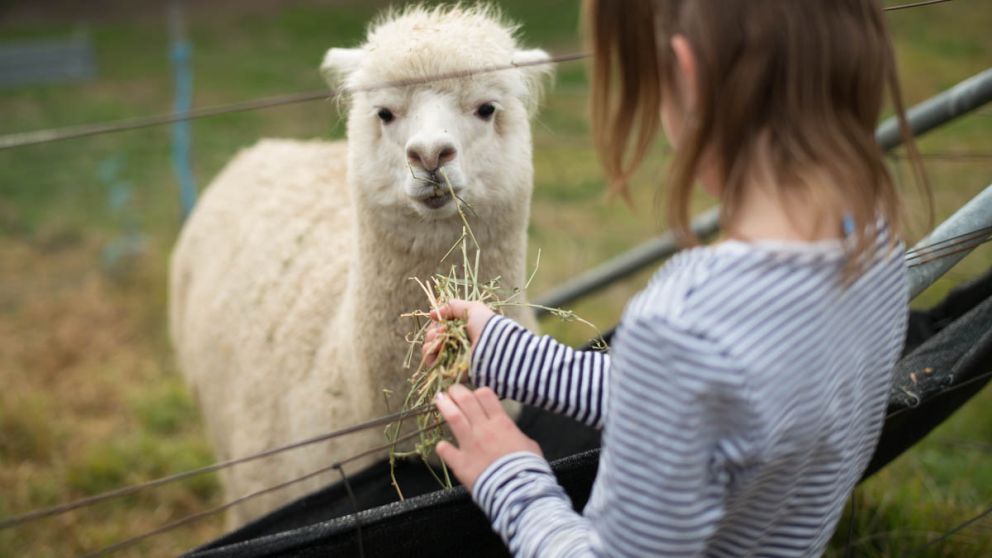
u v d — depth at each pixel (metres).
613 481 1.12
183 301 4.00
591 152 7.85
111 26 12.28
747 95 1.08
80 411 4.60
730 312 1.04
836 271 1.10
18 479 3.98
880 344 1.23
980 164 6.62
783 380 1.05
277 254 3.18
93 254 6.36
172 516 3.85
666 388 1.05
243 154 4.12
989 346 1.80
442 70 2.38
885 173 1.13
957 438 3.74
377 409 2.40
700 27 1.10
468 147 2.42
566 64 9.94
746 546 1.24
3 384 4.75
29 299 5.71
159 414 4.51
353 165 2.51
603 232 6.30
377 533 1.58
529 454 1.32
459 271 2.46
